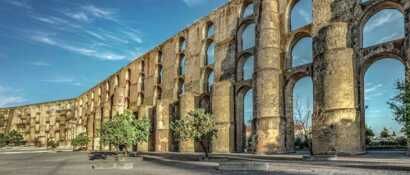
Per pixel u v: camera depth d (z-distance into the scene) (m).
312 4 43.03
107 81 104.88
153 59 79.38
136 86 86.06
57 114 136.62
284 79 45.53
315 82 40.03
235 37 54.97
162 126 67.44
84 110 123.94
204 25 62.97
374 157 29.92
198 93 61.38
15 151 85.44
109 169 27.17
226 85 53.16
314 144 38.75
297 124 52.84
